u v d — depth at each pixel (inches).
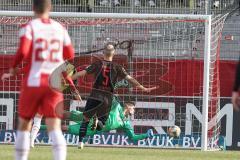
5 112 2171.5
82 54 2130.9
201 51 2192.4
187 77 2175.2
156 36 2191.2
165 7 2637.8
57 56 1080.8
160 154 1772.9
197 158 1649.9
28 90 1064.8
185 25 2204.7
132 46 2166.6
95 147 2048.5
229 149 2181.3
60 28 1091.9
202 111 2112.5
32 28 1063.0
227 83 2208.4
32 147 1925.4
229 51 2449.6
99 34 2196.1
